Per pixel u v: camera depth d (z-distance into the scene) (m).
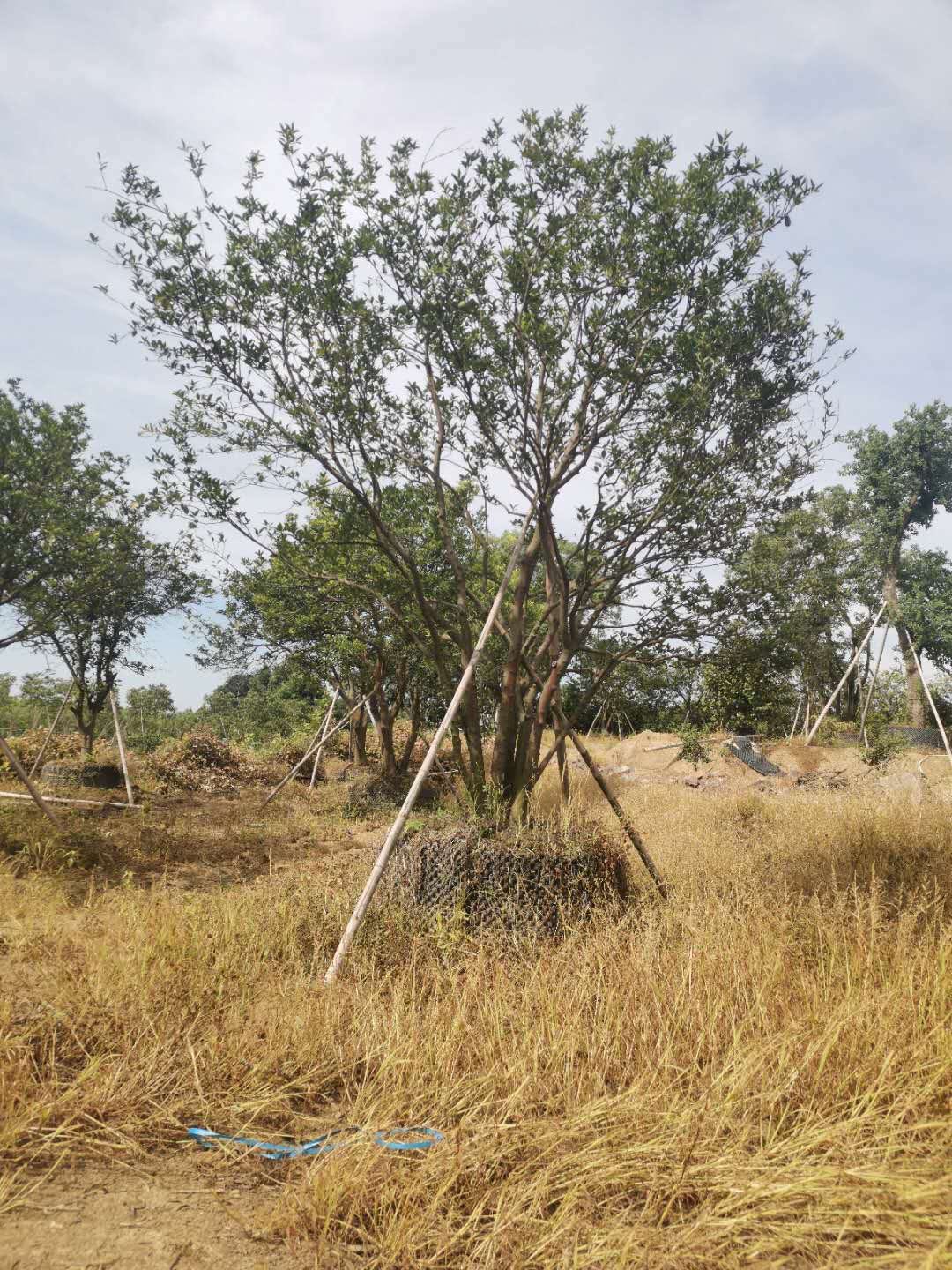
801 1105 3.24
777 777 16.69
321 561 8.70
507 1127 3.11
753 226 6.91
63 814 12.48
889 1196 2.63
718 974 4.53
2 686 26.59
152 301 6.88
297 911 6.43
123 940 5.32
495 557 11.80
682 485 7.33
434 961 5.40
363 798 15.23
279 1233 2.68
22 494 10.71
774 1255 2.50
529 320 6.66
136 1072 3.62
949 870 7.14
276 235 6.83
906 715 32.09
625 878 7.05
